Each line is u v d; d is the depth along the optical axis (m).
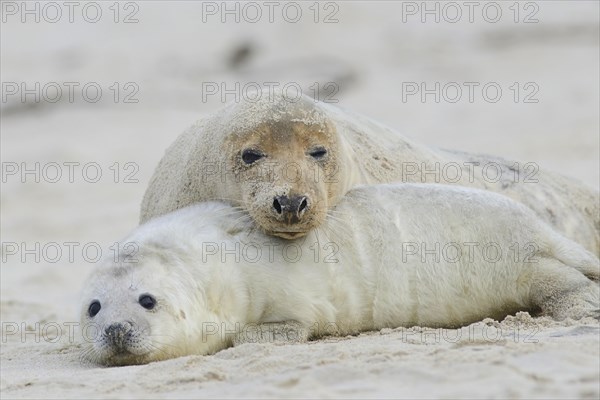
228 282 15.16
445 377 11.07
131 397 11.68
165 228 15.43
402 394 10.59
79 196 41.59
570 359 11.58
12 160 49.53
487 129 49.16
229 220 15.82
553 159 40.00
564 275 16.23
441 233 16.27
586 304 15.92
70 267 29.97
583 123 47.69
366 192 16.72
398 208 16.38
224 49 76.56
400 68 67.94
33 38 84.56
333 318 15.58
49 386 12.69
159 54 77.19
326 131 16.55
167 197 18.31
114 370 13.66
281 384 11.41
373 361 12.17
